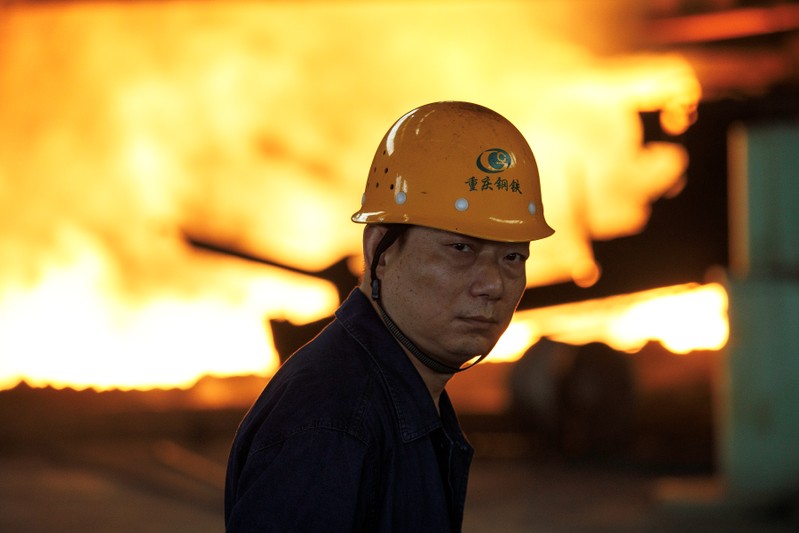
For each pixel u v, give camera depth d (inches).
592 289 705.0
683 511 553.0
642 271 700.7
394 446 144.9
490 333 152.3
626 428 714.8
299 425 138.9
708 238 687.1
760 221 547.2
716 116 664.4
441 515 147.9
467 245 150.9
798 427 530.0
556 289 708.0
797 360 530.9
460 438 160.6
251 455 139.9
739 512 546.0
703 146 674.8
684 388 772.0
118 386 850.1
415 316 151.2
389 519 143.4
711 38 752.3
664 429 748.6
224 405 758.5
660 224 695.1
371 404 143.8
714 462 687.1
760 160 547.5
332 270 647.8
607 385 711.7
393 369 148.3
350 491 138.0
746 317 540.4
